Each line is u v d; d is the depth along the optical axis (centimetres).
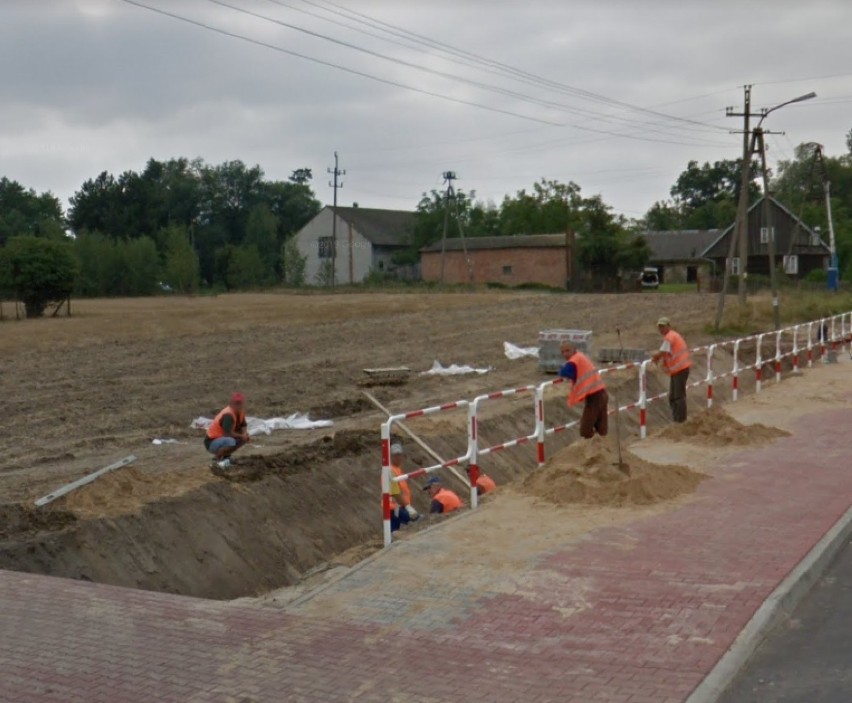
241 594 1253
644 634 748
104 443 1777
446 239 9138
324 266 9719
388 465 1018
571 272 8412
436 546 1001
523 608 812
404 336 3872
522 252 8612
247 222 11000
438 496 1259
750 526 1048
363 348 3434
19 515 1216
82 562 1138
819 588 888
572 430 2186
